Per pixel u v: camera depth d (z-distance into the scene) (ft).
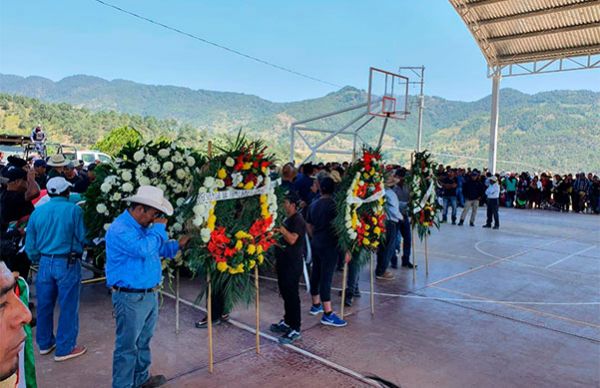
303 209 24.00
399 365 13.88
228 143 13.85
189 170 14.87
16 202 16.49
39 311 13.60
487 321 18.16
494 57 74.08
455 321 18.03
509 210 66.23
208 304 13.35
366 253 18.65
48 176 24.49
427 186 24.97
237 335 15.88
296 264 15.26
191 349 14.58
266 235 14.17
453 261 29.45
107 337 15.23
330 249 16.97
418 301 20.49
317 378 12.87
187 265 14.28
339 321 17.01
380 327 17.06
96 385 12.05
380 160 18.49
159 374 12.80
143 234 10.78
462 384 12.84
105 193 14.61
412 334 16.47
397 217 23.76
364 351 14.82
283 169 25.04
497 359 14.58
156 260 11.28
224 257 13.20
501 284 24.02
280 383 12.51
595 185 63.36
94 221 14.71
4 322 4.16
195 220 12.75
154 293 11.23
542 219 55.36
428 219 24.93
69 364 13.23
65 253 13.23
